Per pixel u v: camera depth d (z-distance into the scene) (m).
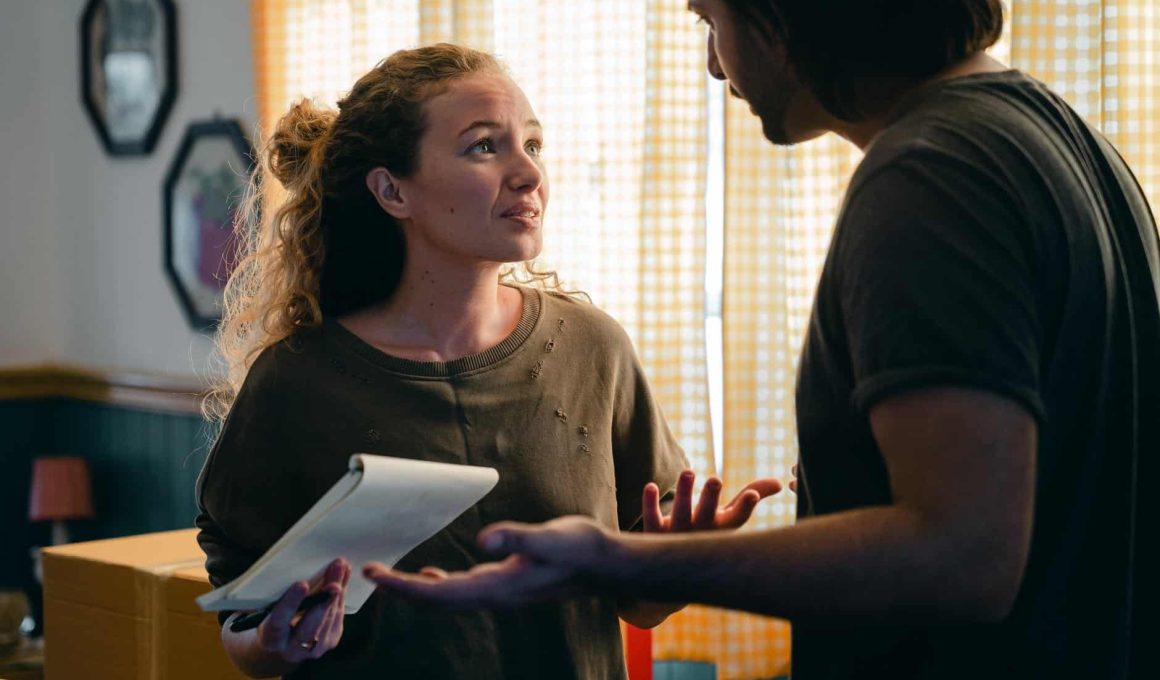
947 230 0.82
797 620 0.81
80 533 4.50
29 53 4.60
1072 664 0.89
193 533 2.10
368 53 3.09
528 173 1.37
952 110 0.89
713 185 2.57
